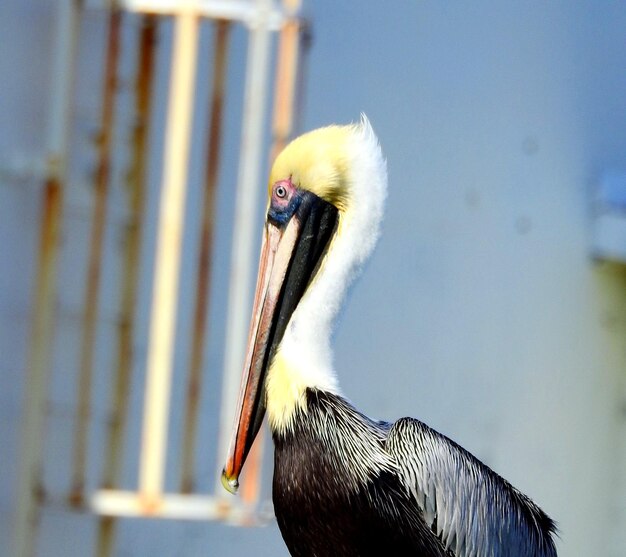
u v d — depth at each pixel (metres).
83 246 13.35
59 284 13.27
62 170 12.97
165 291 13.04
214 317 13.69
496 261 14.95
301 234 10.24
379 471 10.03
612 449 15.59
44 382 13.02
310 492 10.02
